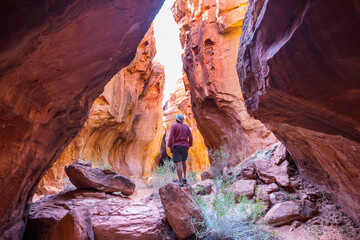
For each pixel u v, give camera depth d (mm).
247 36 2732
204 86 8969
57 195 4418
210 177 6672
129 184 4793
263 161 4746
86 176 4398
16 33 1206
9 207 2213
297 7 1386
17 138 1790
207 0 9320
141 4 2051
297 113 2129
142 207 3840
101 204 3840
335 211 3326
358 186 2650
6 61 1287
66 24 1502
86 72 2215
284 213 3293
